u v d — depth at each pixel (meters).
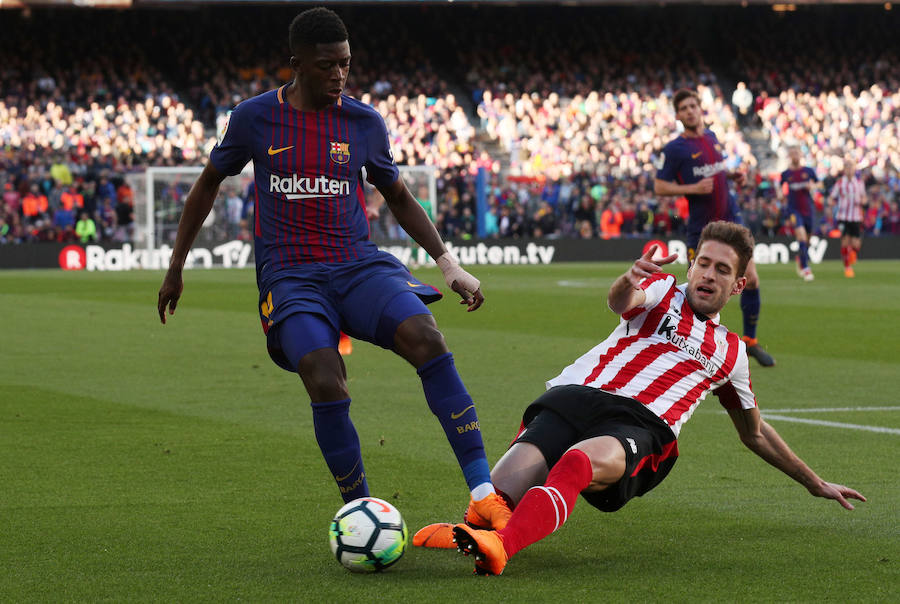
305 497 12.48
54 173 77.62
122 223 76.81
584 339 30.14
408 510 11.86
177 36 97.56
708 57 106.75
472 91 100.56
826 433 16.56
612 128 94.88
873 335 30.84
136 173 76.94
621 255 79.81
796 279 56.59
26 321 35.00
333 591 8.95
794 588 9.06
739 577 9.38
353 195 11.02
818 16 107.12
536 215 81.19
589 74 103.00
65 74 92.75
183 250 11.29
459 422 10.17
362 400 19.84
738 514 11.74
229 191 73.44
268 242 10.89
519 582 9.21
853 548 10.37
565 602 8.62
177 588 9.05
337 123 10.85
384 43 101.31
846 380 22.30
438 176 84.62
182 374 23.20
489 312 38.28
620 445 9.69
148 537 10.70
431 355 10.22
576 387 10.45
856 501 12.32
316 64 10.50
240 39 98.94
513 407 19.11
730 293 10.83
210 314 37.53
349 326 10.66
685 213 80.94
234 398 20.03
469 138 91.44
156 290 49.16
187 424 17.36
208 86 95.94
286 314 10.43
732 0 95.31
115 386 21.50
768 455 11.15
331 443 10.30
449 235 79.19
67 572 9.51
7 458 14.68
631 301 10.48
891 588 9.05
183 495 12.56
